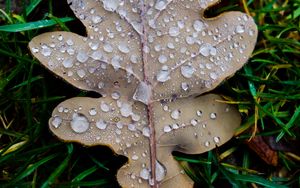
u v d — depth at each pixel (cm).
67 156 18
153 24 18
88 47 17
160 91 18
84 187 19
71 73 17
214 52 18
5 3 20
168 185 17
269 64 20
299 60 21
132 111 17
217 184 20
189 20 18
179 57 18
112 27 18
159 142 18
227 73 18
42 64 17
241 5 21
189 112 18
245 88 20
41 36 17
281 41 20
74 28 20
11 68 19
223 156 20
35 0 19
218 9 20
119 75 17
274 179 20
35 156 18
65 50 17
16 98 19
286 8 21
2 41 19
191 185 18
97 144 17
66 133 17
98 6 18
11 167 19
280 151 20
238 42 18
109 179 19
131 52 18
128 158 17
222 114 18
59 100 19
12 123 19
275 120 19
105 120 17
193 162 19
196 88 18
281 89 20
